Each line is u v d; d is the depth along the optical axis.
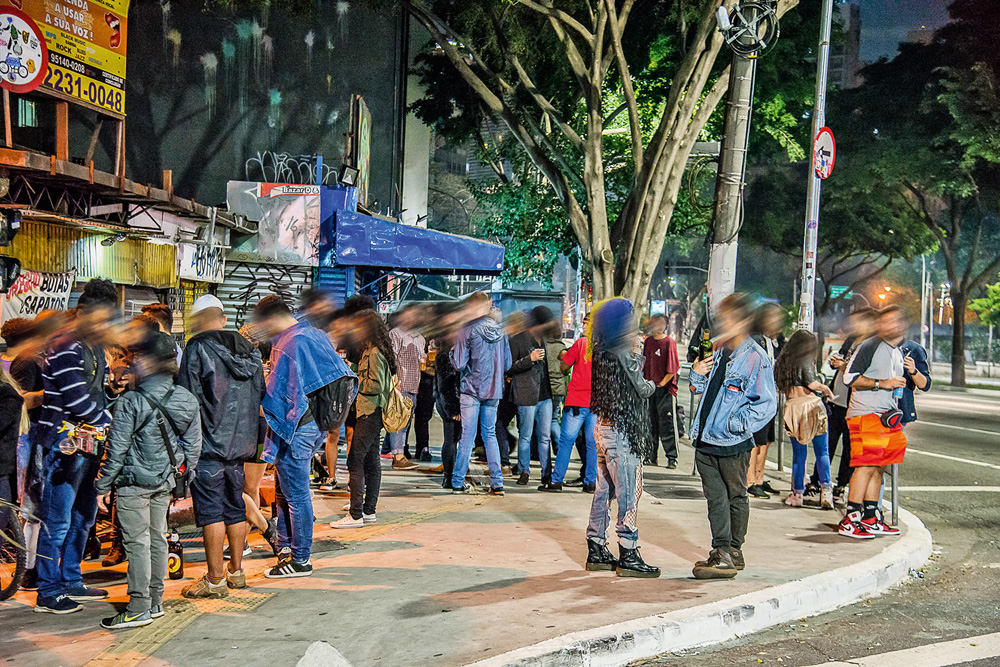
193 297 13.55
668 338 11.82
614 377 6.19
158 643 4.75
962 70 32.56
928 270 64.00
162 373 5.07
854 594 6.37
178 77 23.05
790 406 9.10
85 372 5.34
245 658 4.52
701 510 8.87
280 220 15.25
